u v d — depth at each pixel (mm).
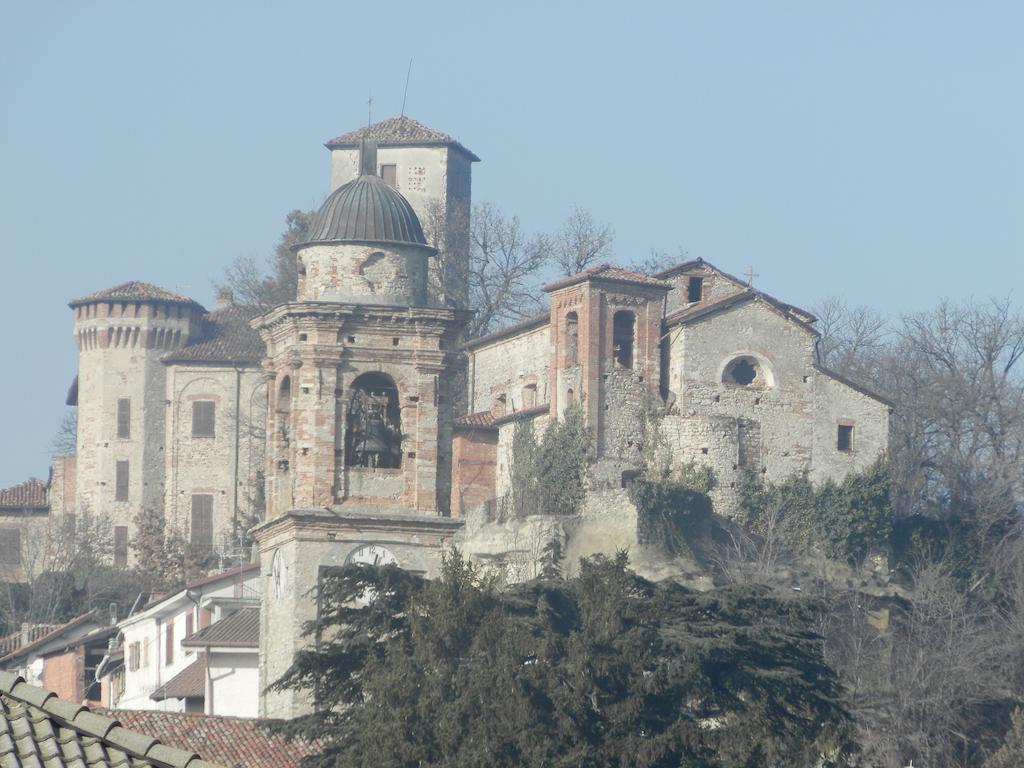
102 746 77875
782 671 181750
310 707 192375
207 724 187125
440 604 172000
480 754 161000
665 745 168375
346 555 198125
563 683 169000
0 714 78375
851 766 199625
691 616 187250
